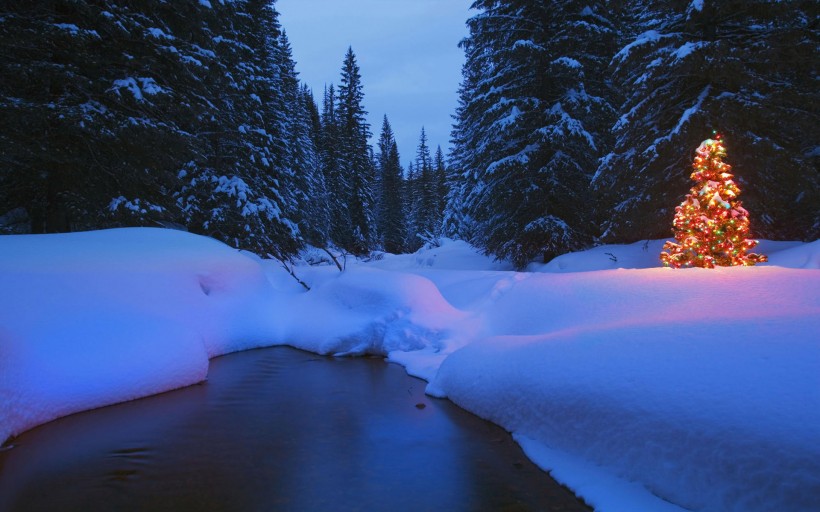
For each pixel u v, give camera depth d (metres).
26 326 5.62
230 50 17.42
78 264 7.15
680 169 14.32
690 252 9.55
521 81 18.03
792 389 3.10
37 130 10.34
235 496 3.64
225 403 6.07
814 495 2.50
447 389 6.26
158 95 11.33
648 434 3.50
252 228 18.05
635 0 17.45
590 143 15.95
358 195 46.25
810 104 12.94
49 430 5.06
